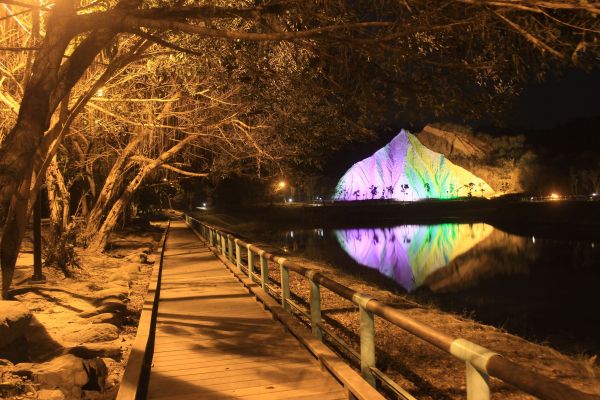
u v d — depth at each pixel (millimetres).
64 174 21594
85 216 24672
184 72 12109
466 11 5582
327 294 13031
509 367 2883
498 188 133000
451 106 6441
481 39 5836
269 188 71375
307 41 6445
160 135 20594
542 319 15984
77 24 6008
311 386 5852
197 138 20109
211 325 8883
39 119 5969
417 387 6555
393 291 19969
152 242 28203
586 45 4602
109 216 20891
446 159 133250
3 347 6176
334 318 10367
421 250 38531
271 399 5465
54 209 16047
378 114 6781
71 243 15188
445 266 29266
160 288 12867
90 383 5867
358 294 5449
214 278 14570
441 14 5508
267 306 9898
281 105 13688
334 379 6062
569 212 70750
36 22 8641
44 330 7480
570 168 115375
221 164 20531
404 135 134125
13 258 7938
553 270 27406
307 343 6961
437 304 16797
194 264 17906
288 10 6148
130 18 5957
